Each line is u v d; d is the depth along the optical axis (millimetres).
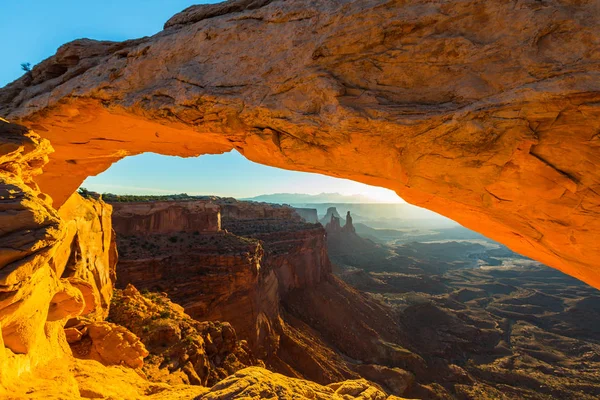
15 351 6195
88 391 7180
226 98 8570
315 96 7891
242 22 9047
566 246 7832
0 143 7598
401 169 7992
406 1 7219
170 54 9727
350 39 7594
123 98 10094
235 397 5844
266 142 8859
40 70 13109
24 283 5496
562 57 6148
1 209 5664
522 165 6703
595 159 6133
